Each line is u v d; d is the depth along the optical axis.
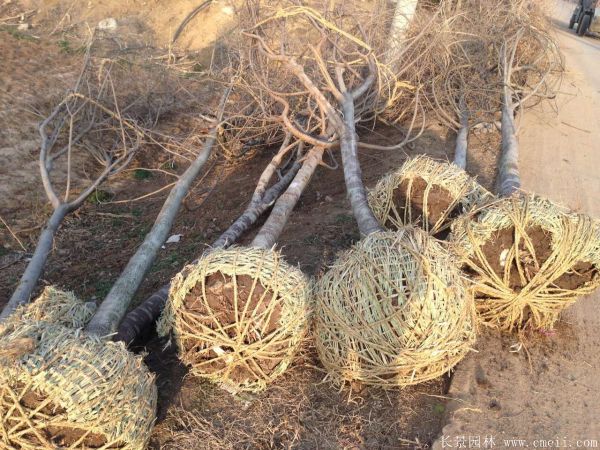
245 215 6.30
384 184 5.08
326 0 7.72
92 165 8.66
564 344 4.43
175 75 10.78
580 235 3.86
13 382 2.82
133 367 3.11
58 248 6.78
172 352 4.22
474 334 3.67
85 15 13.33
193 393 3.84
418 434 3.57
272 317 3.48
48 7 13.25
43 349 2.92
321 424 3.62
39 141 8.67
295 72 6.86
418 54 8.80
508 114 8.36
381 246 3.51
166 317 3.77
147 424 3.17
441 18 9.31
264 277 3.48
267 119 7.57
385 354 3.45
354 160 5.91
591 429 3.66
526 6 10.84
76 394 2.83
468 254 4.04
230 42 10.34
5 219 7.15
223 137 9.01
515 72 10.13
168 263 6.16
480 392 3.88
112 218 7.55
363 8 9.08
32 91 9.65
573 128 9.28
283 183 7.10
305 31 8.66
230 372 3.67
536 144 8.45
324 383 3.91
